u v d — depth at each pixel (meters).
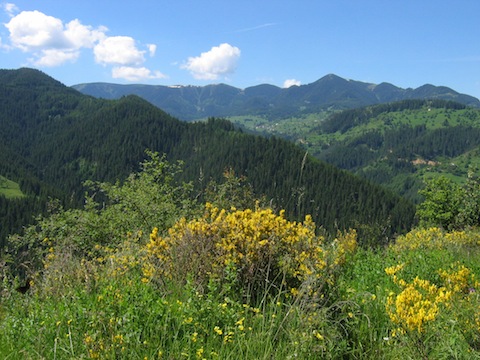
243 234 4.07
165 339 3.07
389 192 106.56
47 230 9.57
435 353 3.17
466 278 4.69
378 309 3.88
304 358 3.01
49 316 3.43
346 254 6.18
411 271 5.62
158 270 3.99
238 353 2.96
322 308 3.33
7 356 3.06
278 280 3.98
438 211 25.56
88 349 2.82
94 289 3.93
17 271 4.82
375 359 3.23
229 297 3.66
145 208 10.05
